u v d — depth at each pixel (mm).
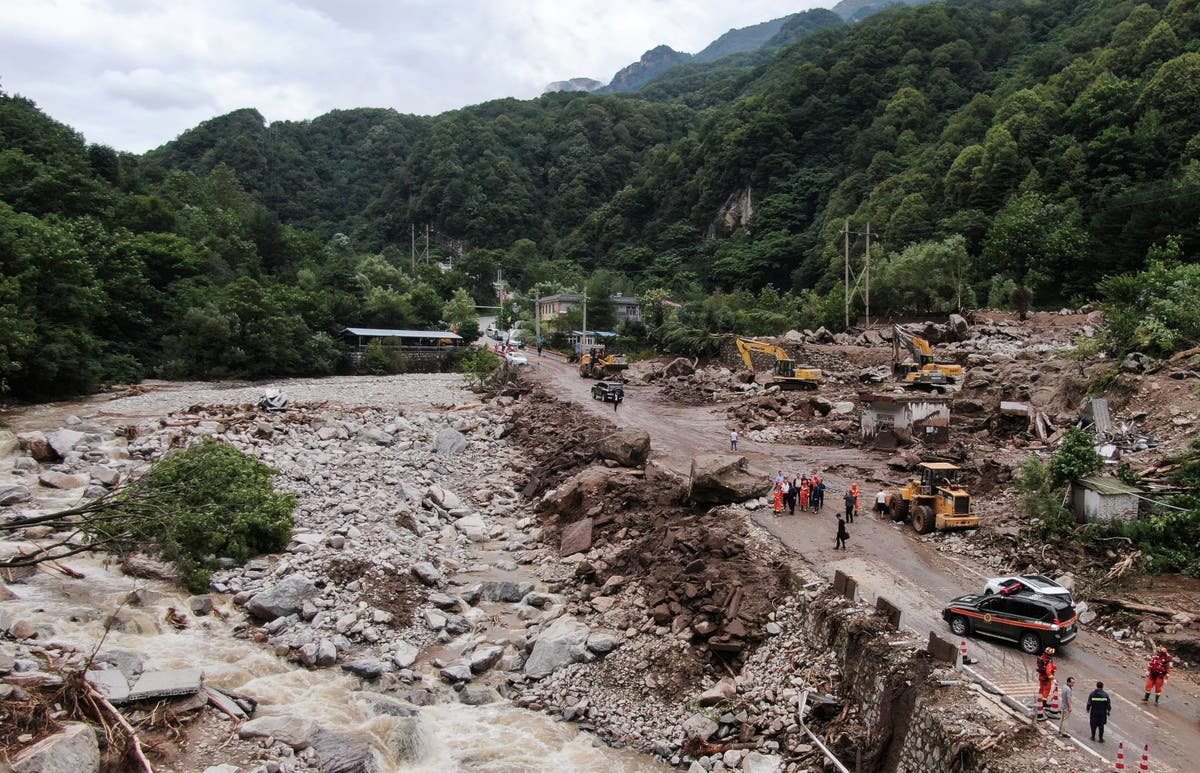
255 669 22500
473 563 32688
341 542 30875
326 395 66000
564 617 26641
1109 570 24188
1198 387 35312
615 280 141750
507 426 53812
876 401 44438
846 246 87438
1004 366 53875
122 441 42094
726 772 18703
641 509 34156
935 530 29203
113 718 17969
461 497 41000
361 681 22781
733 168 157375
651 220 176625
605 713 21891
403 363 93188
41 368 54469
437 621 26375
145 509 25250
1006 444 40219
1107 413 36625
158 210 89438
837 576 23016
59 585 24844
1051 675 16562
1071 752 15320
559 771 19297
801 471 38594
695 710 21312
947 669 18312
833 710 19438
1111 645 20656
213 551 27859
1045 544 26344
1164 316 44906
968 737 15664
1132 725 16547
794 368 60000
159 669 21188
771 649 22562
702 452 43438
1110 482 27094
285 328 81188
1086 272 81625
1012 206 90250
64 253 58250
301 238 126625
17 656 19922
